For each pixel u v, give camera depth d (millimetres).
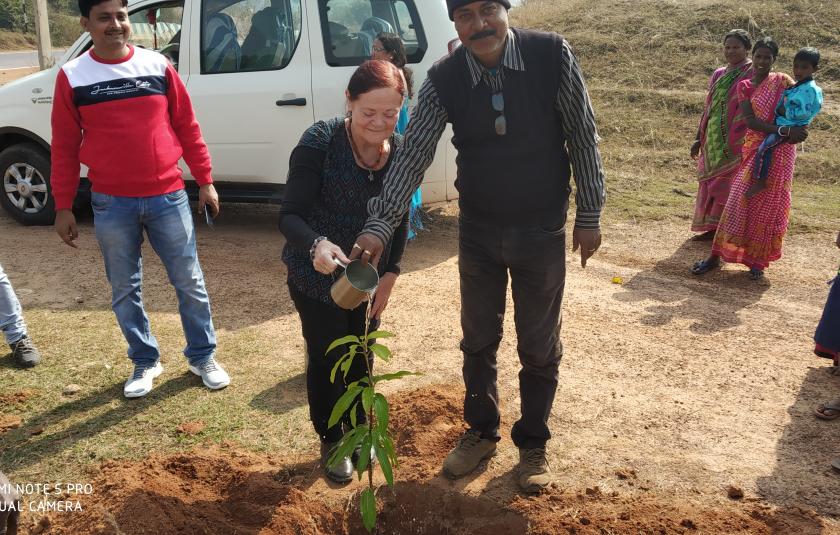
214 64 6473
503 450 3410
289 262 2947
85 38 6832
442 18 6094
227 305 5125
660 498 3084
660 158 9352
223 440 3500
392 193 2748
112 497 2963
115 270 3783
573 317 4953
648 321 4895
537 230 2818
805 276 5785
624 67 12344
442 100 2744
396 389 3967
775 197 5484
